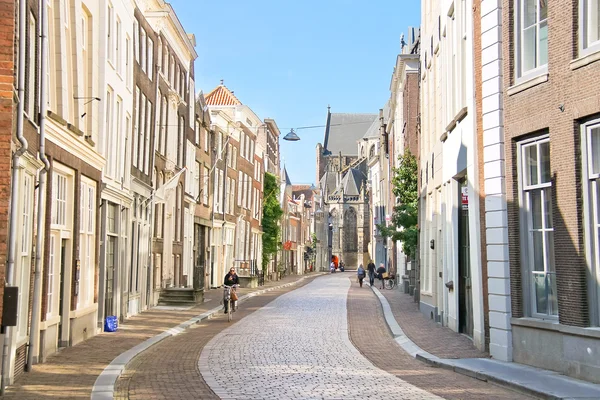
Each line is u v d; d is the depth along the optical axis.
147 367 12.67
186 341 16.95
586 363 10.84
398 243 45.88
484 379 11.32
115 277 19.97
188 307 26.81
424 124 25.11
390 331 19.20
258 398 9.55
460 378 11.58
